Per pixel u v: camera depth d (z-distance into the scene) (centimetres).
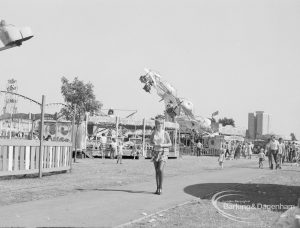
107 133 4156
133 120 3934
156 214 959
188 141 5884
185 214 973
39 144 1689
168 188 1436
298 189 1581
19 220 845
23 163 1608
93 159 3409
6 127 3225
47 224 820
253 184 1675
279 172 2505
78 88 4691
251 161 4231
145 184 1526
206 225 861
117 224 841
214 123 6362
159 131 1282
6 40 962
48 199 1112
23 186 1373
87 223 842
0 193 1193
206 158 4588
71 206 1018
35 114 3056
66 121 3322
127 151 3825
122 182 1579
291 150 4406
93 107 4753
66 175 1830
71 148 1983
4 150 1517
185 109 5109
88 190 1307
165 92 4925
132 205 1066
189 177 1892
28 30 970
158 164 1276
